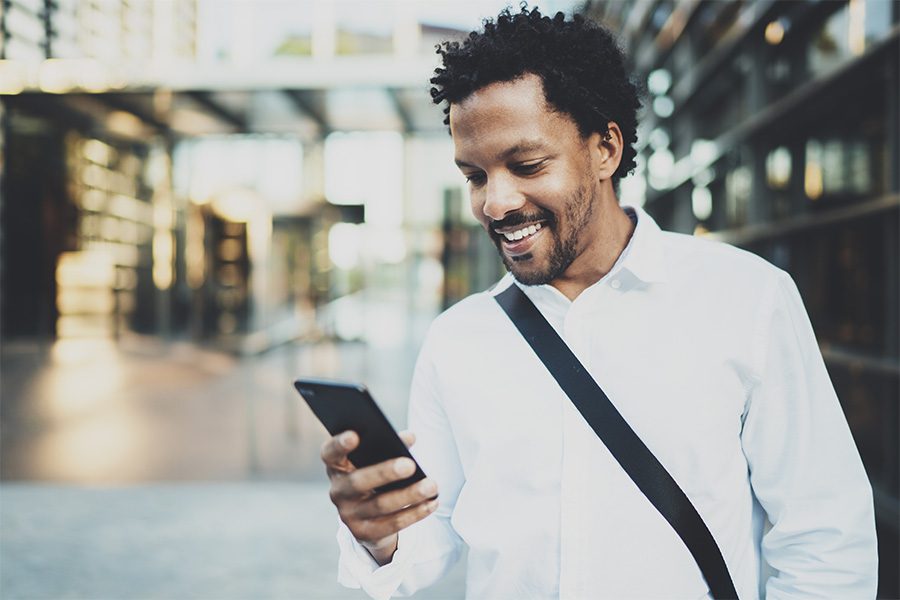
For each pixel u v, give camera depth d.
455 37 1.21
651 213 7.42
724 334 1.12
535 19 1.10
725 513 1.11
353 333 12.70
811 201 4.36
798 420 1.11
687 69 6.36
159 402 7.60
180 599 3.14
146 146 10.35
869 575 1.08
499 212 1.08
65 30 5.29
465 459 1.21
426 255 10.57
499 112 1.06
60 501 4.42
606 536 1.10
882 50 3.36
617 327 1.16
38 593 3.19
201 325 11.27
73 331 11.00
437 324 1.27
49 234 10.53
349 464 1.02
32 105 5.90
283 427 6.46
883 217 3.54
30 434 6.13
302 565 3.51
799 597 1.09
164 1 5.41
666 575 1.08
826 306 4.24
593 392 1.12
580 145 1.10
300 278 10.95
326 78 5.24
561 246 1.11
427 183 10.12
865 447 3.81
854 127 3.80
